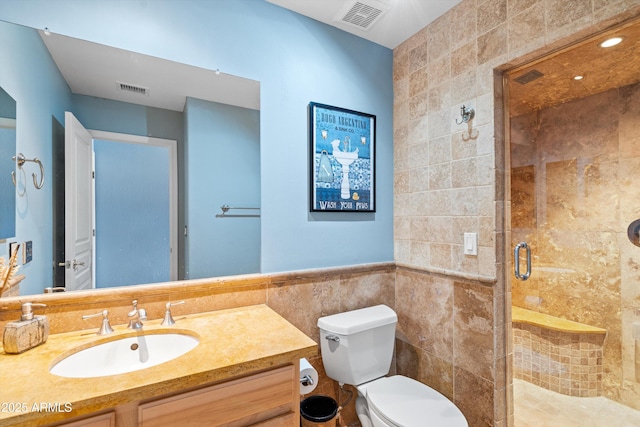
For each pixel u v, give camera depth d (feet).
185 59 4.54
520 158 6.52
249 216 5.05
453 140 5.34
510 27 4.52
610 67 4.93
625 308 5.97
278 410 3.29
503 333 4.77
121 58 4.19
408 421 4.08
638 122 5.66
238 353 3.18
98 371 3.44
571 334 6.49
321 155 5.65
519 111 6.50
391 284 6.46
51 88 3.86
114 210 4.22
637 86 5.59
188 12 4.56
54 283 3.87
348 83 6.02
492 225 4.74
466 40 5.12
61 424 2.37
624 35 3.94
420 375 5.94
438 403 4.47
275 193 5.24
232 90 4.90
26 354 3.15
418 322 5.98
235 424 3.05
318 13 5.47
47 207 3.84
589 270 6.41
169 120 4.53
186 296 4.46
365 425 5.03
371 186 6.27
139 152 4.35
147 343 3.79
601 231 6.25
